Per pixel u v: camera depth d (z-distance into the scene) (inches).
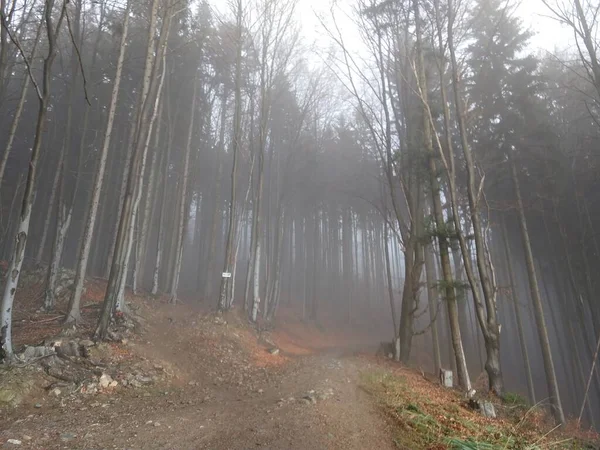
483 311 509.4
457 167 762.8
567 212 914.7
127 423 246.8
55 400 285.7
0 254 909.2
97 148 943.0
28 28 727.1
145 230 912.3
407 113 682.2
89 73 709.3
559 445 335.9
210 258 1045.2
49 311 546.3
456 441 244.1
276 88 949.8
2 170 535.5
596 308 917.2
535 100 818.2
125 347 437.1
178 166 1221.1
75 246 1170.0
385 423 273.9
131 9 601.6
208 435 231.6
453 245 556.7
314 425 256.5
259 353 583.2
